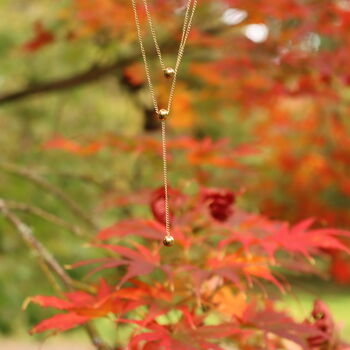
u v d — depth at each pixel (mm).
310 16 5297
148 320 2557
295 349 3096
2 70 8938
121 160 7250
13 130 9719
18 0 8898
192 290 2883
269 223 3316
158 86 6609
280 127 6344
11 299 6520
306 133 6359
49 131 9727
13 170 4949
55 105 9812
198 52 6633
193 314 2771
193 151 4641
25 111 9805
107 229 3078
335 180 6168
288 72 5508
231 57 5477
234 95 5926
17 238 6770
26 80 9164
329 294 17672
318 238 2953
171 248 3154
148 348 2531
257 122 6879
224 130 8914
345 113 6262
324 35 5328
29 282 6688
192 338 2531
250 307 2830
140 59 6145
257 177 6203
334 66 5094
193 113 6887
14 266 6672
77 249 6879
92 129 10039
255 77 5762
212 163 4676
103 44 6223
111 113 10164
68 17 6262
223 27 5773
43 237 6840
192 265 2818
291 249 2898
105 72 6273
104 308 2676
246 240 2906
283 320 2768
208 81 6004
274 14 5242
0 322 6523
